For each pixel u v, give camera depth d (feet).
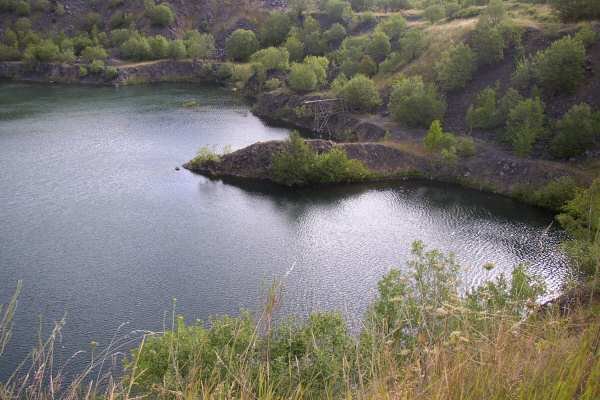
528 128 212.23
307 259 153.89
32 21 498.28
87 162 237.04
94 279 140.87
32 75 435.94
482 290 50.08
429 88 263.49
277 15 458.50
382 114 289.53
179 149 261.03
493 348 20.43
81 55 456.45
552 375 18.54
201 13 511.40
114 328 118.01
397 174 226.17
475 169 216.95
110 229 172.55
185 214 187.62
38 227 171.73
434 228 175.01
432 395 17.90
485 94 247.50
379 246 162.40
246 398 22.17
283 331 55.93
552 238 164.86
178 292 135.03
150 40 459.73
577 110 208.54
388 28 359.87
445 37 307.58
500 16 282.56
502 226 175.63
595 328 19.71
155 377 49.42
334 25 406.82
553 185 190.39
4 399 21.63
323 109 300.20
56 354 106.01
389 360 21.54
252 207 196.03
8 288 135.33
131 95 380.37
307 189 216.33
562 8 270.87
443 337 22.49
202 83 433.89
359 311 123.24
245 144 271.90
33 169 225.76
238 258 154.51
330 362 31.71
